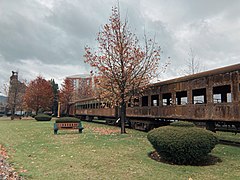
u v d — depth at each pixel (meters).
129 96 15.13
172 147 6.54
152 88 15.72
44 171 5.93
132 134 13.98
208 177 5.50
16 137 13.20
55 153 8.27
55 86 58.66
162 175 5.61
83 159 7.27
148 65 15.38
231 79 9.74
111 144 9.98
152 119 16.81
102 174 5.69
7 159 7.27
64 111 51.03
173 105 13.44
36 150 8.91
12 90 44.94
